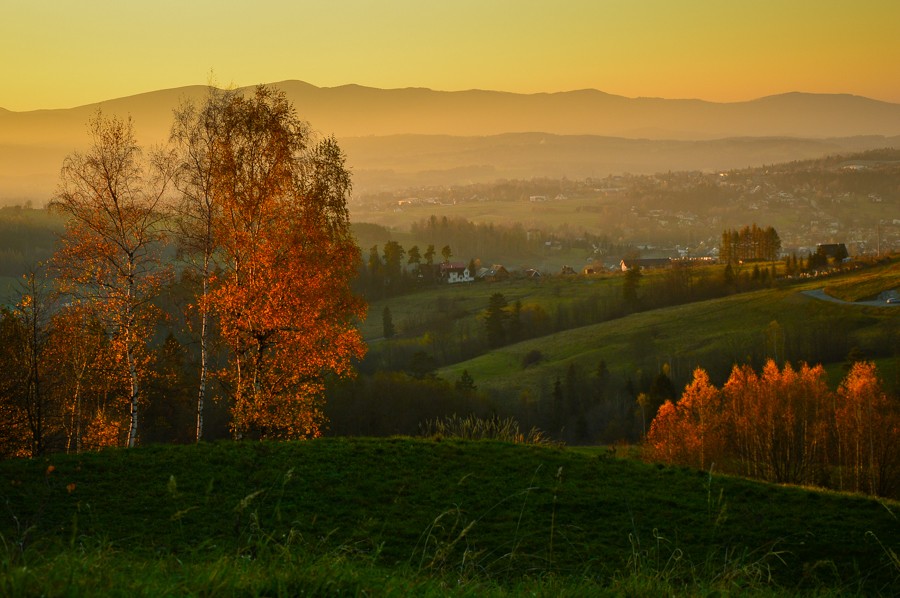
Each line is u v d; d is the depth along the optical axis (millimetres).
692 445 55625
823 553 18453
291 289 28844
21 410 33438
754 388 57438
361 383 75938
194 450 23047
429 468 23094
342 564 9227
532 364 123625
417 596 8266
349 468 22453
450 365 131625
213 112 30656
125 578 7469
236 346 29594
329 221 30953
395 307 168375
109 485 19422
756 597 10633
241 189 29797
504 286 188625
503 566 15555
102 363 32719
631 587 9508
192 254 30969
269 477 20906
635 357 119438
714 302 145875
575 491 21797
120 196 30578
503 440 28281
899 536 19844
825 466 55875
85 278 29641
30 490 18484
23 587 6562
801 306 129750
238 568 8250
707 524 19891
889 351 105438
